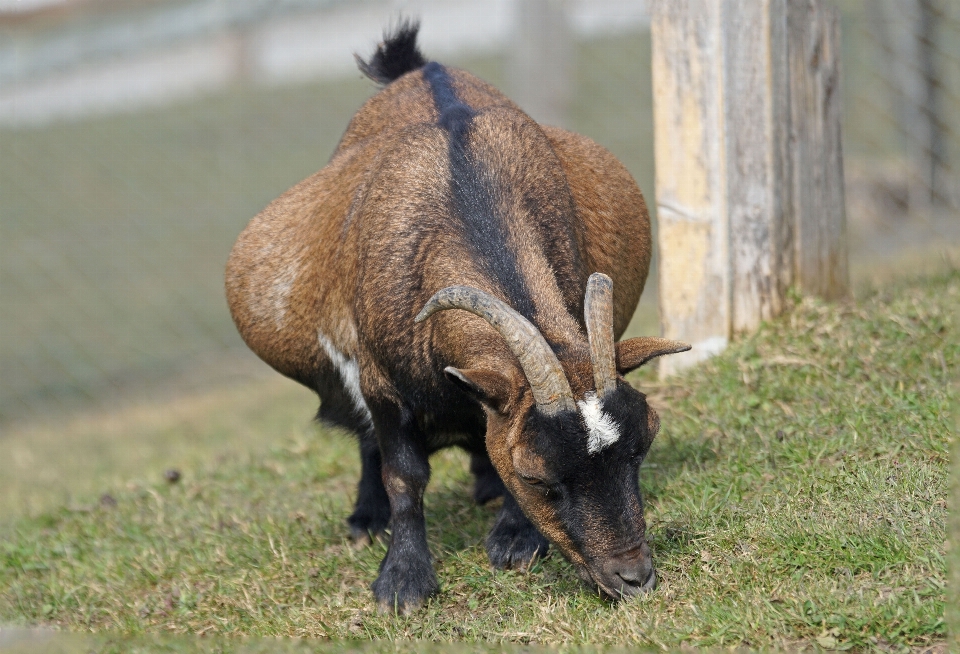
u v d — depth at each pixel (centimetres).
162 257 3353
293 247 1174
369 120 1201
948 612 830
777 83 1345
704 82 1349
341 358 1098
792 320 1370
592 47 3688
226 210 3503
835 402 1212
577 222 1052
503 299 915
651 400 1351
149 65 3922
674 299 1416
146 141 3800
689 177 1380
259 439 1836
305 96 3972
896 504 974
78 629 1105
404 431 1021
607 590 887
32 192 3669
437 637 949
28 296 3186
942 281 1471
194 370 2652
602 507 855
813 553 940
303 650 965
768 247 1373
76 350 2819
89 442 2217
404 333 966
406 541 1024
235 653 977
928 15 2309
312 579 1112
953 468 1032
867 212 2470
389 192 1010
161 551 1266
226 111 3959
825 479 1055
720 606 897
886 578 897
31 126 3831
